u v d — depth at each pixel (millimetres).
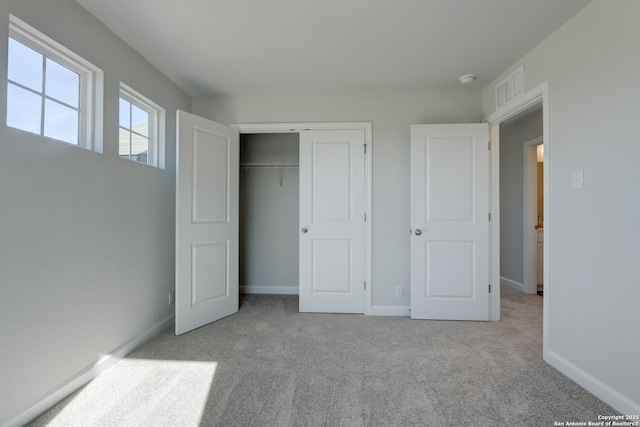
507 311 3277
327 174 3225
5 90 1421
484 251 2963
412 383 1885
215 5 1841
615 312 1642
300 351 2322
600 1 1733
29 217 1533
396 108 3160
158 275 2641
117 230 2152
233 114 3250
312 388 1832
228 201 3127
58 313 1698
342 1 1801
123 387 1838
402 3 1817
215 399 1726
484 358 2205
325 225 3232
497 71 2688
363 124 3172
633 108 1552
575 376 1888
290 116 3223
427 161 3014
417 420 1560
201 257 2840
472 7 1850
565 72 1994
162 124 2750
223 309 3068
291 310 3314
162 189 2699
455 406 1666
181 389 1821
